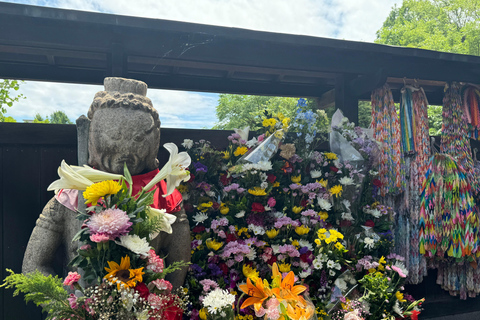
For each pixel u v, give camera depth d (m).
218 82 4.45
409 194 3.49
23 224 2.35
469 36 17.25
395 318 2.36
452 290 3.53
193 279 2.21
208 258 2.35
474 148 3.87
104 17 2.32
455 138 3.60
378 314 2.23
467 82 3.54
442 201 3.39
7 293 2.28
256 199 2.54
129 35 2.50
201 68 3.98
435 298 3.62
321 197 2.72
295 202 2.73
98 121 1.75
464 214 3.32
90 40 2.43
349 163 2.92
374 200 3.17
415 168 3.51
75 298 1.41
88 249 1.39
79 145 1.85
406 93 3.56
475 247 3.31
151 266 1.41
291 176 2.77
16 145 2.35
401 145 3.51
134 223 1.44
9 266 2.31
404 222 3.44
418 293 3.56
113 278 1.27
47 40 2.35
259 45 2.81
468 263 3.52
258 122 2.97
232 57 2.76
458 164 3.41
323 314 2.11
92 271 1.39
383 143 3.43
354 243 2.75
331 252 2.42
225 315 1.59
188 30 2.50
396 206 3.52
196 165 2.57
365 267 2.48
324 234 2.41
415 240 3.42
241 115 16.59
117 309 1.33
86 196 1.33
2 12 2.15
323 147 3.08
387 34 19.47
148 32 2.54
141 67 3.93
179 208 2.01
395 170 3.36
